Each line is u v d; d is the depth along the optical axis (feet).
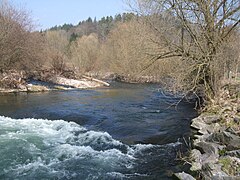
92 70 147.64
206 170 20.67
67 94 73.00
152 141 32.14
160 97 69.62
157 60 53.06
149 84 108.58
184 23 42.09
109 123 40.50
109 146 30.73
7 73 83.35
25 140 32.63
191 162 24.49
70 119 43.34
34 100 60.85
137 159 26.76
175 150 28.66
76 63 136.15
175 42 45.88
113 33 154.61
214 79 40.91
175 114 47.14
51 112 47.60
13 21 89.45
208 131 31.76
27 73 94.53
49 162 26.32
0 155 27.71
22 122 41.37
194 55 42.32
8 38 83.76
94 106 54.75
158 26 47.16
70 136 34.63
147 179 22.38
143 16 48.62
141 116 45.52
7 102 57.52
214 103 39.29
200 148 26.35
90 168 24.93
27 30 94.48
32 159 26.96
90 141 32.53
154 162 25.81
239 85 39.75
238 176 18.76
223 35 41.22
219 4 40.24
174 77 45.50
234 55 40.93
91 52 151.94
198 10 40.88
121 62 121.80
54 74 99.19
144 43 49.98
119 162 26.17
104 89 89.04
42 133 35.76
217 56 39.22
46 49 108.27
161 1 43.60
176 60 47.88
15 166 25.30
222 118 33.19
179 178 21.42
